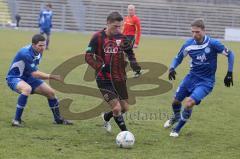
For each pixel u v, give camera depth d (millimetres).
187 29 140625
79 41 90062
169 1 142500
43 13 68250
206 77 21797
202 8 142500
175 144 20266
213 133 22859
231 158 18344
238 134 22859
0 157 17031
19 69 22844
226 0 146625
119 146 19219
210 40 21391
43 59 54250
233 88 39688
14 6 127875
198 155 18547
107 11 135500
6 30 111375
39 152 17922
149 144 20047
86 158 17375
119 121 20172
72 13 132125
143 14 138500
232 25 144625
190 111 21578
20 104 22266
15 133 20906
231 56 21297
